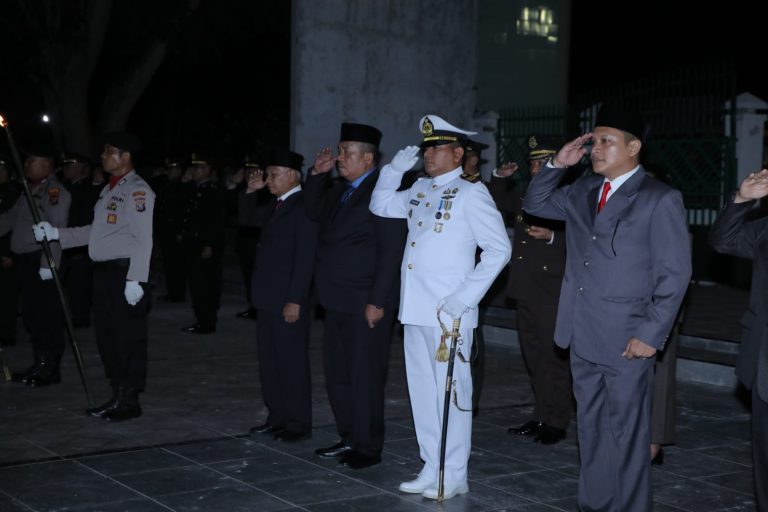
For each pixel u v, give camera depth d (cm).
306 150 1385
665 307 471
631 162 490
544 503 565
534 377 718
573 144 504
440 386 570
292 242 682
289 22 2655
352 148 629
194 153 1184
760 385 454
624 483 492
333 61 1397
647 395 493
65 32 2317
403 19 1448
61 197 856
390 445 686
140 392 779
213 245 1170
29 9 2302
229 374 938
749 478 627
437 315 547
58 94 2395
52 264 768
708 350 1016
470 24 1514
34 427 724
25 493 567
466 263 561
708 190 1412
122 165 746
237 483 591
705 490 602
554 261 696
